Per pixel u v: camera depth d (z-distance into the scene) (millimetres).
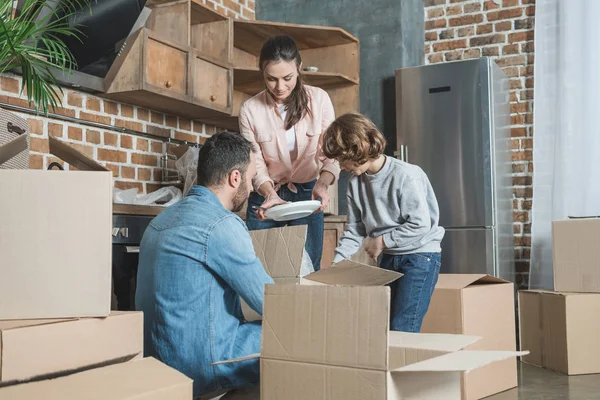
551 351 3393
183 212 1780
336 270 1747
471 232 4023
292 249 1869
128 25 2936
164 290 1727
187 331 1709
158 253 1753
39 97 2244
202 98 3549
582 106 4137
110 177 1430
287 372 1337
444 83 4145
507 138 4418
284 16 4840
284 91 2631
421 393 1309
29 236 1393
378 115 4555
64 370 1339
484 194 4008
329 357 1283
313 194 2713
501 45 4582
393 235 2270
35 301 1384
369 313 1247
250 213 2844
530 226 4438
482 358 1222
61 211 1407
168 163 3666
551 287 4219
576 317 3262
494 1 4613
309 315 1325
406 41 4562
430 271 2309
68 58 2920
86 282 1409
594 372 3264
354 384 1246
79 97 3152
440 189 4117
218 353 1711
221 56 3824
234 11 4535
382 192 2320
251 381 1773
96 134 3250
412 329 2283
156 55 3217
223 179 1885
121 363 1422
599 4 4113
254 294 1699
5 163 1805
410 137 4223
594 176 4094
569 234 3408
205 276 1724
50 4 2662
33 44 2588
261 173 2785
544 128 4316
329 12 4734
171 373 1360
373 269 1712
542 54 4340
